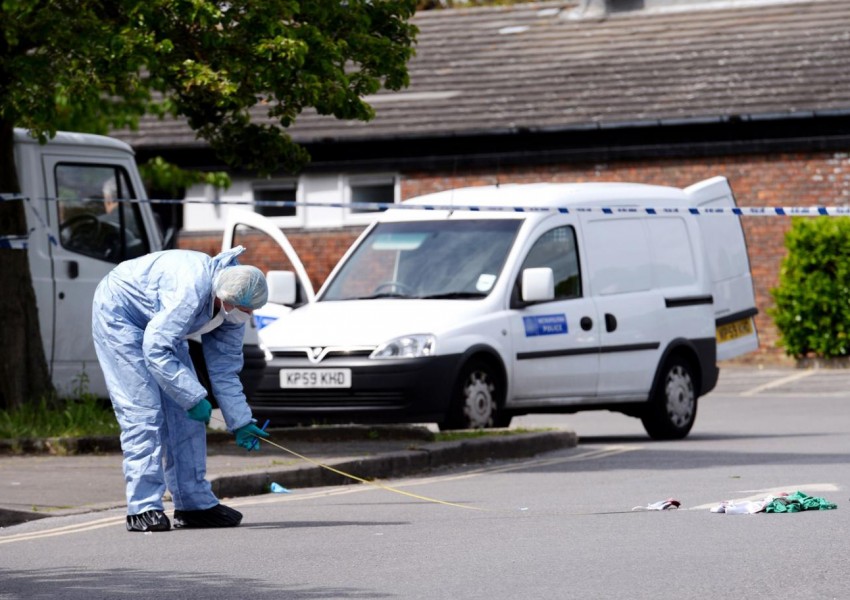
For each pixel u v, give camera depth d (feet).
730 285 172.35
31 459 126.82
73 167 160.76
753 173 284.41
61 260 158.30
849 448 138.00
